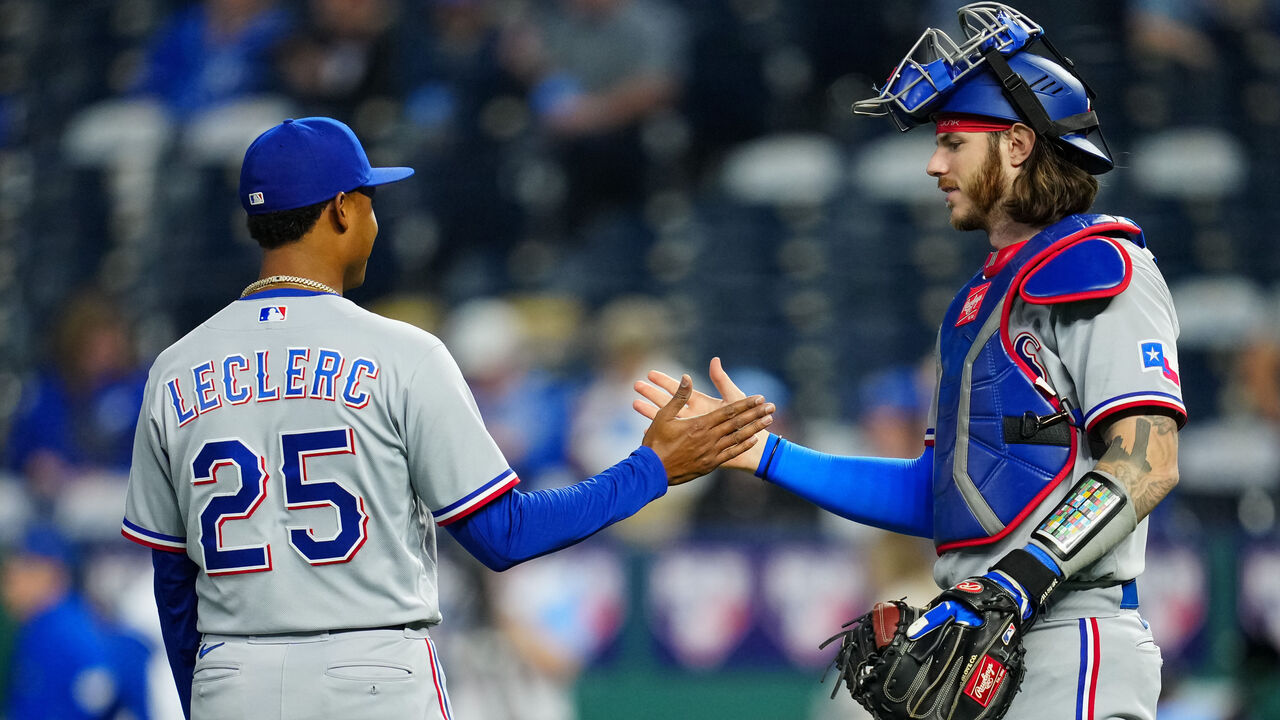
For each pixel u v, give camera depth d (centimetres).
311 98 4269
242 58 4338
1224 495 3300
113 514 3203
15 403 3978
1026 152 1036
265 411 1038
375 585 1034
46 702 2433
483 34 4172
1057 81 1040
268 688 1021
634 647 2633
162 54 4512
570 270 3962
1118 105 4025
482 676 2548
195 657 1123
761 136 4106
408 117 4191
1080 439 1002
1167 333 988
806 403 3694
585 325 3753
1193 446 3388
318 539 1030
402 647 1041
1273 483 3309
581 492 1080
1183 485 3316
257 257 4075
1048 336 1007
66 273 4309
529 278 3959
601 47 4091
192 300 4084
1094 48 4034
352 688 1020
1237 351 3675
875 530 2630
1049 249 1005
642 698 2617
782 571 2648
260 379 1045
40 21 4800
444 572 2597
